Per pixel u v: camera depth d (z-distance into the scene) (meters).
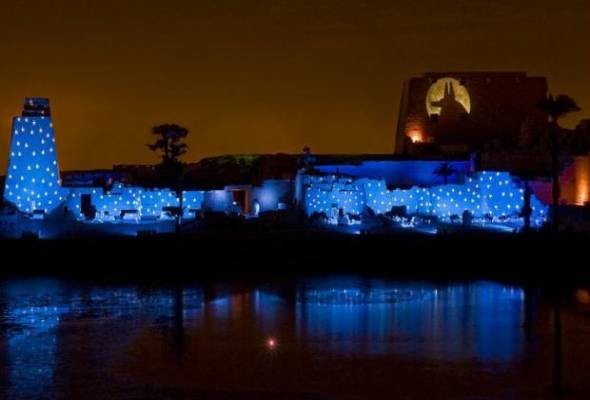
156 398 27.19
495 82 81.62
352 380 28.84
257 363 30.92
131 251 54.19
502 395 27.31
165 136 64.75
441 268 53.34
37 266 53.03
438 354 32.06
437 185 71.25
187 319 38.28
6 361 31.34
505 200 67.62
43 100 65.31
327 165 73.44
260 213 66.50
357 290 45.75
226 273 51.97
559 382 28.58
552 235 56.38
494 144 76.19
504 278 49.97
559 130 74.50
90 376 29.47
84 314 39.50
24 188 64.19
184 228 62.62
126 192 66.62
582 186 70.25
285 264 54.28
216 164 78.56
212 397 27.25
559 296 43.84
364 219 64.88
